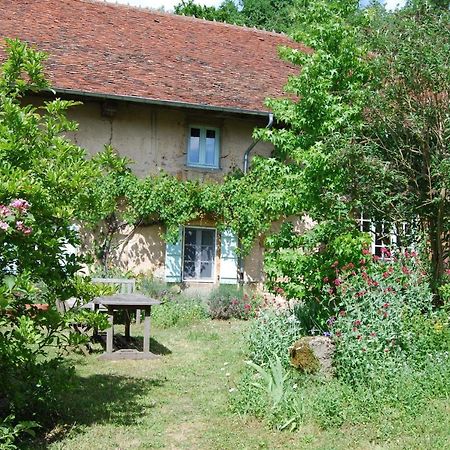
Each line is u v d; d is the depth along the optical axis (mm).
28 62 5605
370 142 9266
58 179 5281
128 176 13000
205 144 14047
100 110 13109
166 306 12102
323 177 8219
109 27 15336
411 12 9688
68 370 5531
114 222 13055
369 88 8969
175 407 6262
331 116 8367
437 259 9523
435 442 5117
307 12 8734
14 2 14844
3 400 5613
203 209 13602
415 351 7016
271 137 8672
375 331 6887
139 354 8602
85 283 5613
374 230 9820
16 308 5184
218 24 17438
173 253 13406
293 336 7879
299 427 5566
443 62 8820
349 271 7660
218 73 14734
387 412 5742
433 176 9188
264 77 15195
